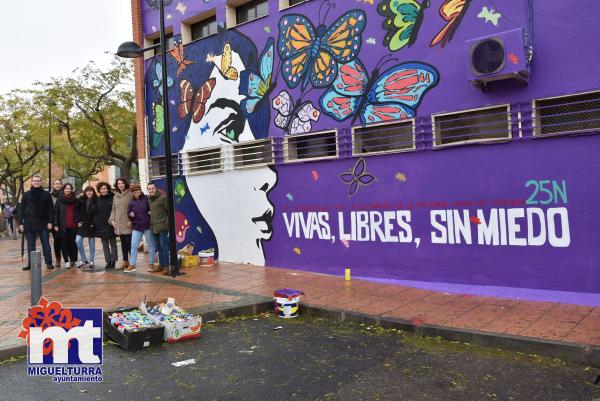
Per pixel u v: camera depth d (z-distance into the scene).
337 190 9.01
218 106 11.00
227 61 10.77
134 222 10.07
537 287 6.86
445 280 7.71
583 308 6.22
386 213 8.36
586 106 6.55
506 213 7.11
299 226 9.61
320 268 9.30
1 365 4.95
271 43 9.96
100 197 10.59
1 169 32.84
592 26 6.39
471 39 7.12
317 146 9.45
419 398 4.04
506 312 6.21
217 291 7.88
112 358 5.14
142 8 12.75
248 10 10.79
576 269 6.56
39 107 20.20
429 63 7.79
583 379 4.38
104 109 18.50
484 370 4.64
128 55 9.80
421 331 5.80
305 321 6.58
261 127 10.19
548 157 6.75
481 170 7.32
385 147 8.44
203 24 11.77
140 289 8.13
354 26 8.67
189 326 5.74
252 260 10.44
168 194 9.41
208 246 11.31
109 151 19.42
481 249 7.35
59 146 28.44
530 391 4.14
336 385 4.34
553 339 5.04
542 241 6.82
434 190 7.80
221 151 10.95
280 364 4.91
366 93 8.54
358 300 7.16
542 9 6.74
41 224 10.62
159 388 4.34
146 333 5.45
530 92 6.84
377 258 8.50
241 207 10.62
